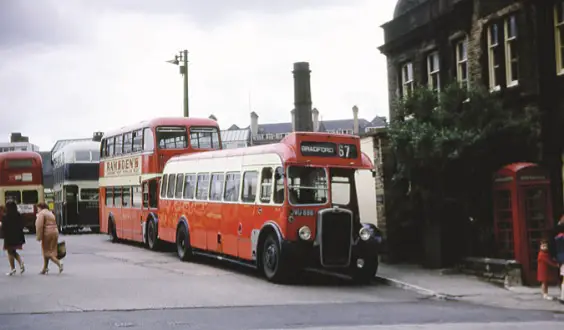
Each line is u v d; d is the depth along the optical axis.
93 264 21.20
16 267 20.75
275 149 16.89
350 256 16.28
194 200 21.58
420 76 24.59
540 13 18.38
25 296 14.16
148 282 16.53
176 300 13.60
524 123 17.27
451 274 17.47
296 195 16.22
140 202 27.44
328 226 16.08
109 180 31.84
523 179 15.59
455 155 16.94
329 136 16.80
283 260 16.00
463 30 21.72
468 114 17.66
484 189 17.97
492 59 20.45
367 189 21.14
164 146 26.28
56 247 18.91
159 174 26.03
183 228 22.31
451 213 18.30
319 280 17.27
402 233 20.11
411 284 15.73
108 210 31.92
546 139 18.03
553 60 18.05
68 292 14.75
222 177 19.77
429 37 24.00
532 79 18.47
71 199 42.38
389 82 27.00
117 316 11.75
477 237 17.98
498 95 19.34
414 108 18.69
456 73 22.41
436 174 18.09
